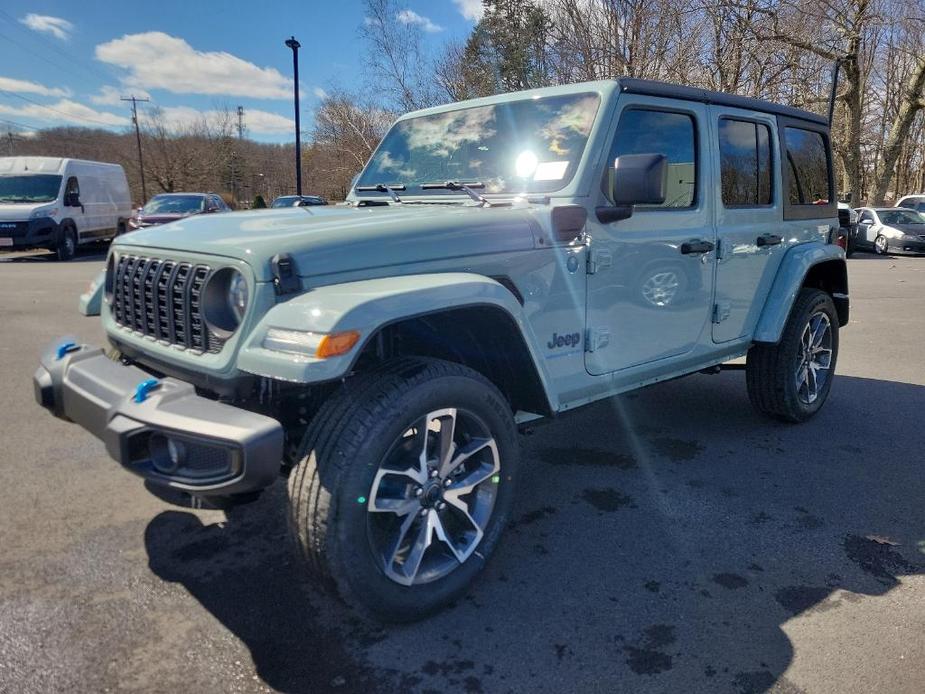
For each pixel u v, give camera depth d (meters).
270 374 2.21
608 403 5.43
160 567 2.99
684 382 6.09
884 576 2.97
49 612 2.65
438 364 2.59
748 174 4.19
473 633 2.56
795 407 4.76
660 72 15.36
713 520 3.48
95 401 2.53
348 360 2.17
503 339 2.83
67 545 3.16
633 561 3.08
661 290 3.60
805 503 3.68
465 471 2.79
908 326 8.92
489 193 3.38
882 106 31.25
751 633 2.57
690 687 2.29
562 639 2.53
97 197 19.14
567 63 16.23
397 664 2.39
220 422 2.21
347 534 2.33
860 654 2.45
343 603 2.43
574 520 3.48
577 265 3.15
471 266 2.77
